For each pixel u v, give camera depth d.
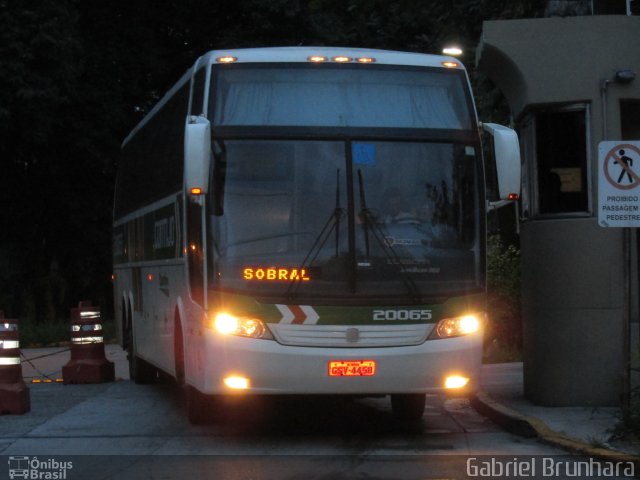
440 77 10.69
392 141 10.34
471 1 19.11
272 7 30.30
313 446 10.27
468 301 10.20
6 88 26.58
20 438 10.84
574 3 17.05
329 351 9.84
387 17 21.92
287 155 10.19
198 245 10.25
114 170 31.12
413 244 10.12
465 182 10.43
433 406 13.25
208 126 9.99
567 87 11.90
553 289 11.89
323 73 10.50
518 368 16.27
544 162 12.17
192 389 11.51
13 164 31.45
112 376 16.62
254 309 9.87
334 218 10.06
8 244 32.25
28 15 26.22
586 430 10.43
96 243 32.81
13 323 12.95
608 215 10.39
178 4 31.86
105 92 30.34
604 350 11.75
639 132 12.77
